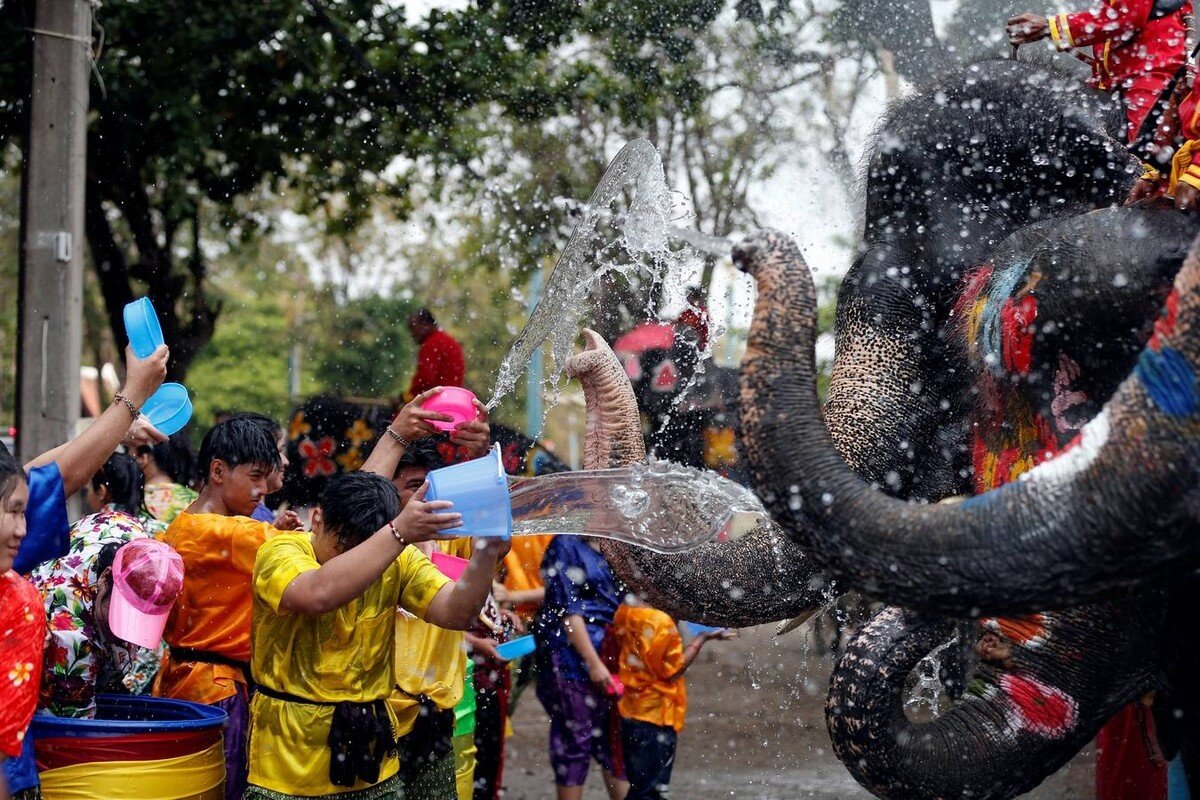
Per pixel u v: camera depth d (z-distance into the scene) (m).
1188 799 3.42
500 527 3.29
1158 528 2.38
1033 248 3.28
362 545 3.34
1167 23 3.38
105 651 3.70
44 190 6.96
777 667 9.82
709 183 10.18
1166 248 3.03
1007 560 2.46
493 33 9.95
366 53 9.95
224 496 4.19
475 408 4.16
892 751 3.03
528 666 6.14
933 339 3.54
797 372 2.67
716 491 3.35
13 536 2.97
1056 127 3.63
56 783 3.52
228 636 4.03
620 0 9.82
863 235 3.82
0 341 22.88
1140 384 2.42
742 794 6.04
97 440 3.47
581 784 5.31
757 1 9.61
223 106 10.07
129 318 3.58
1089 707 3.11
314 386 24.09
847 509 2.59
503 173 10.54
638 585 3.43
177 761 3.61
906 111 3.81
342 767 3.56
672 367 6.83
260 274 23.08
